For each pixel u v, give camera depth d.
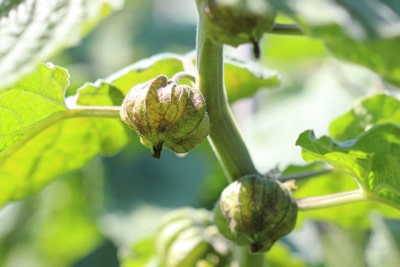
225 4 0.36
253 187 0.41
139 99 0.39
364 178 0.43
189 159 0.84
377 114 0.50
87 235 0.90
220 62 0.41
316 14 0.32
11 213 0.90
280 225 0.41
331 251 0.70
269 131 0.74
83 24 0.36
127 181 0.84
